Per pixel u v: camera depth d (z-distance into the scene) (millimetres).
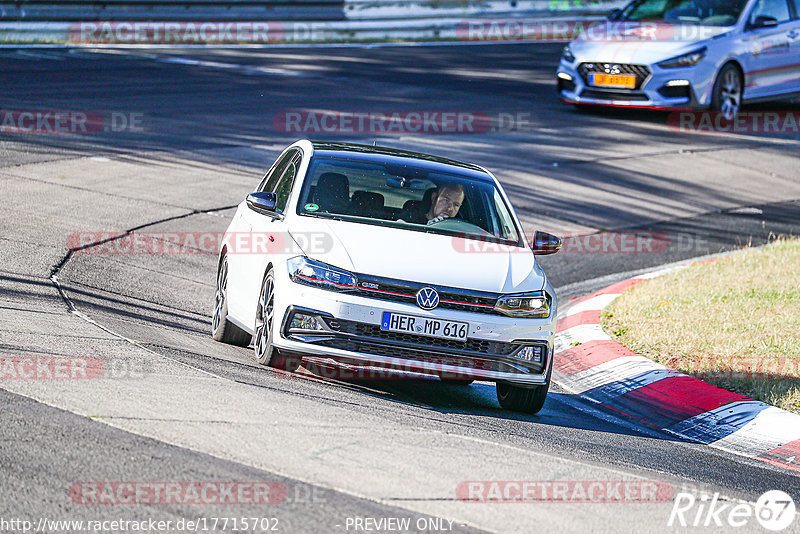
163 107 67812
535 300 25703
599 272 45344
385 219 27375
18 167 49969
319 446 19234
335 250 25266
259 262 27250
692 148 69375
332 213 27344
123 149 55969
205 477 17000
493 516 16781
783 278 42062
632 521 17469
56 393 20484
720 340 33562
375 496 17016
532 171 59812
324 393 24109
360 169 29156
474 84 87000
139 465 17203
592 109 79500
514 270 26297
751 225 55031
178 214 45688
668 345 33188
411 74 89938
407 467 18672
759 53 75625
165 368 23859
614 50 74188
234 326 29922
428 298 24578
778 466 24203
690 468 22344
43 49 90062
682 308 37531
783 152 70688
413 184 28922
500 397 27281
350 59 96750
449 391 28609
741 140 72688
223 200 48625
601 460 21594
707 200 58906
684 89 72625
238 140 60438
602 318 36688
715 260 46125
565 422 26219
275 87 78438
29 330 25688
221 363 25891
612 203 56000
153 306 32969
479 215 28578
